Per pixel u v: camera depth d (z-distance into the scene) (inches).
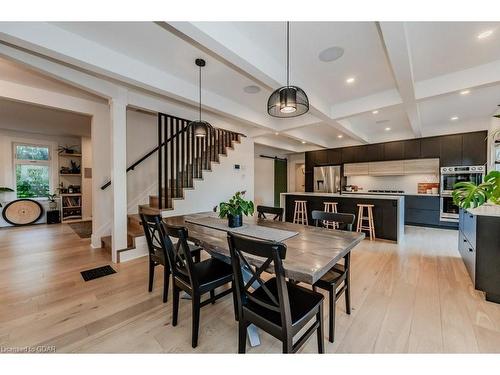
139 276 106.8
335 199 198.5
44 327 69.9
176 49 93.5
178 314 78.0
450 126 207.0
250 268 52.5
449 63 100.7
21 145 234.5
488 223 85.8
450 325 70.9
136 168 178.1
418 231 205.6
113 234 125.1
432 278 105.2
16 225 222.2
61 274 108.2
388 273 111.3
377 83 122.1
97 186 151.3
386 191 256.8
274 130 189.0
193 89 125.3
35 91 126.9
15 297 87.2
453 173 206.2
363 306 82.4
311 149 304.8
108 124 155.6
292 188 359.9
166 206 154.3
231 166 199.3
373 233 174.9
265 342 65.2
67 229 206.1
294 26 78.4
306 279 45.2
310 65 103.7
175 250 69.2
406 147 234.1
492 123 179.6
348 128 191.5
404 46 76.5
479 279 87.3
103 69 91.0
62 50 80.0
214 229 86.0
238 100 150.1
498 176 97.0
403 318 74.9
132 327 70.7
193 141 167.9
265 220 104.0
